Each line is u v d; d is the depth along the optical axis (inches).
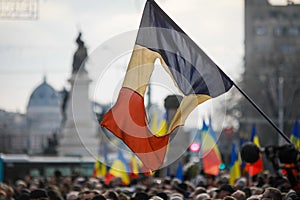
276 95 4318.4
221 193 1089.4
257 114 4141.2
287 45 6525.6
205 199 997.8
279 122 3671.3
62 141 3905.0
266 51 6230.3
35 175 2763.3
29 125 6456.7
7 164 2731.3
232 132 3836.1
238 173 1544.0
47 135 6269.7
